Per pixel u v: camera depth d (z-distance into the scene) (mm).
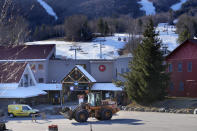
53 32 182500
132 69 52625
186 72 56938
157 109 46750
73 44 138125
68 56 110625
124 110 50250
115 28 187125
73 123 35125
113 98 56875
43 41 156250
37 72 72750
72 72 61375
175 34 154375
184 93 56938
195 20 173250
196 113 42125
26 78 56562
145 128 29891
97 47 129250
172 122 33656
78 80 60969
